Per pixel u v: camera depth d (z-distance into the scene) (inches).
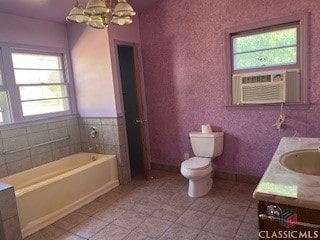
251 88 114.5
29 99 124.3
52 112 134.8
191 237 84.7
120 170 134.3
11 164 116.3
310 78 102.7
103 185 127.3
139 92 133.3
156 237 86.2
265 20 107.7
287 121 109.8
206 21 122.2
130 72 151.3
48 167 130.3
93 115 139.5
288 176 49.2
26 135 121.9
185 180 135.3
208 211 100.7
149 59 143.8
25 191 93.7
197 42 126.6
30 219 95.3
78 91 142.9
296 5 101.1
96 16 68.7
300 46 103.3
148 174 140.3
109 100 130.9
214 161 133.3
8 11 111.7
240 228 87.7
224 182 127.9
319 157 64.6
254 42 114.0
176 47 133.3
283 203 41.4
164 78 140.9
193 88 132.3
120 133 132.3
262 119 115.8
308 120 105.6
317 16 98.0
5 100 116.1
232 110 122.6
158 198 115.7
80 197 114.9
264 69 113.0
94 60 131.8
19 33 118.2
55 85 136.6
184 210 103.0
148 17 139.2
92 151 144.3
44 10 118.0
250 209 100.0
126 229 92.4
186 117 137.8
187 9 126.5
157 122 149.0
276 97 108.8
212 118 129.6
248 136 120.9
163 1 132.8
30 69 124.9
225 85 121.9
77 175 113.1
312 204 38.7
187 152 141.5
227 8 115.8
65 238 89.6
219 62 122.0
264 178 48.9
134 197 118.6
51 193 102.5
